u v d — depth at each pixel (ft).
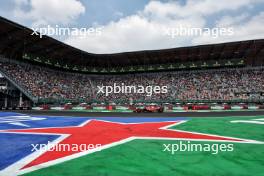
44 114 78.59
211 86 165.99
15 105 137.69
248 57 171.63
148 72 195.42
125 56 177.68
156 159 19.77
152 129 38.52
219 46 150.71
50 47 155.12
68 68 188.65
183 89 169.37
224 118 59.31
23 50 154.10
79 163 18.57
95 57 181.16
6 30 126.31
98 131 36.29
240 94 155.84
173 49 158.51
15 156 20.72
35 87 147.02
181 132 35.04
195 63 182.80
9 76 134.82
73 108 135.44
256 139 29.04
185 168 17.33
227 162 19.01
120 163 18.58
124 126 42.88
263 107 128.77
